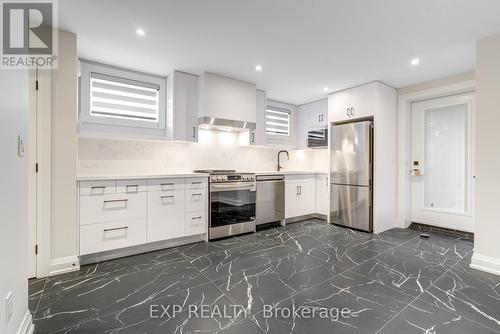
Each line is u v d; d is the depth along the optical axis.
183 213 2.96
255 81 3.61
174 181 2.90
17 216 1.31
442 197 3.65
